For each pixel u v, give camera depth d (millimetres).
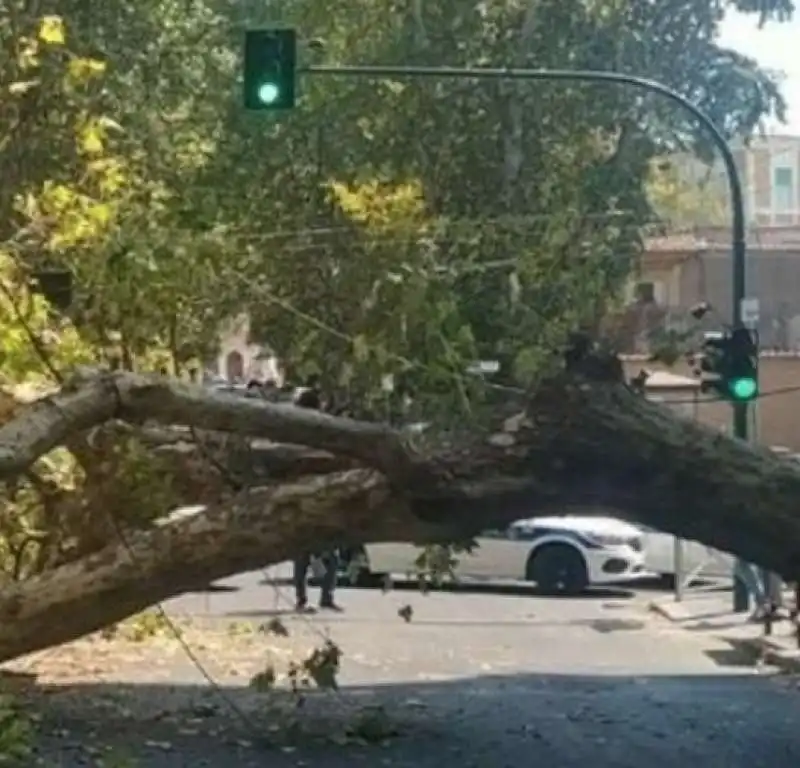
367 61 33969
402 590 33875
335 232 19844
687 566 33594
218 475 15148
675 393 31953
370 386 15664
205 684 19234
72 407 12008
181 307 17688
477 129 34562
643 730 16688
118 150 22438
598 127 37375
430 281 17281
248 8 34656
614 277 32625
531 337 21422
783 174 91938
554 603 31516
